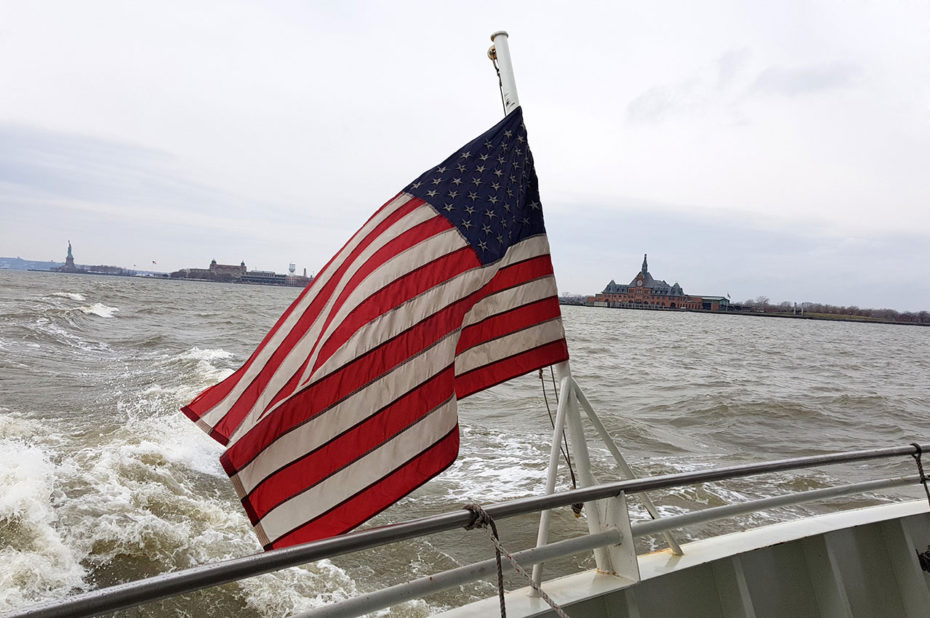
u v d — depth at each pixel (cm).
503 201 253
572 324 8056
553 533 675
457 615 200
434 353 214
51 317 2581
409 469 200
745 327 11588
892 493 935
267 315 4781
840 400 2020
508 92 272
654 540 669
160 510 609
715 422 1560
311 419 204
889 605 297
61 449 759
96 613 110
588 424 1329
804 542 285
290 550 136
